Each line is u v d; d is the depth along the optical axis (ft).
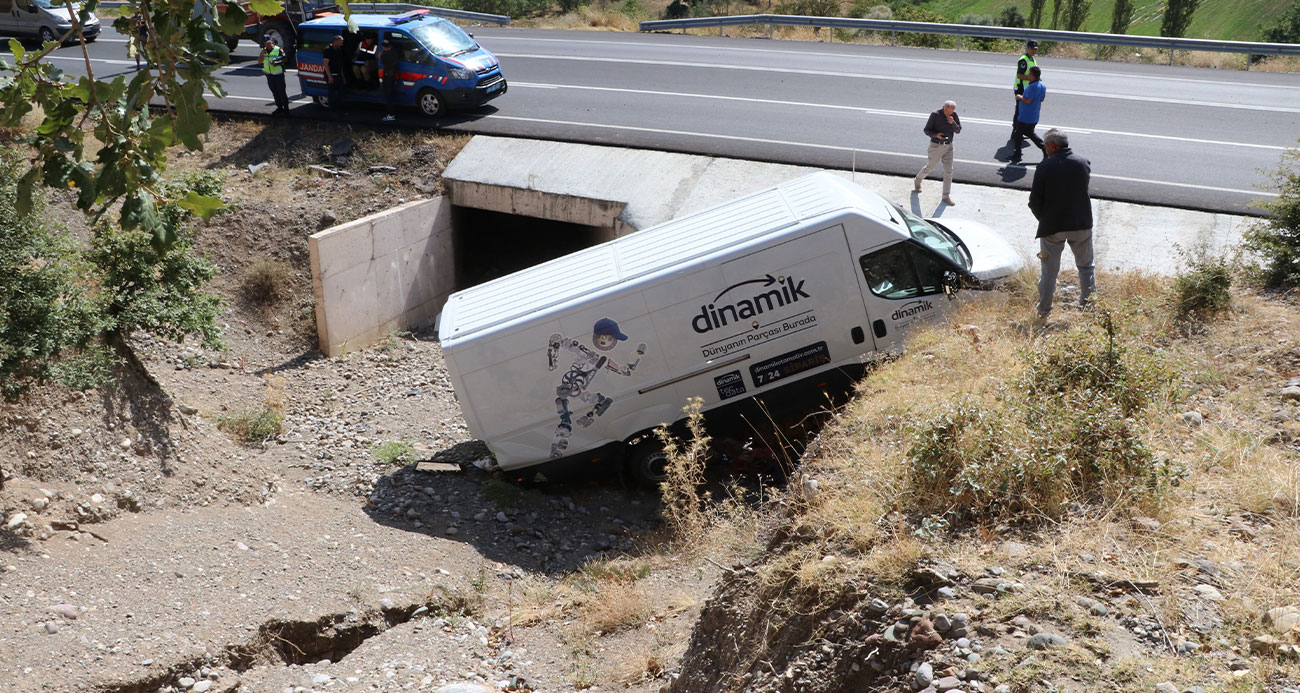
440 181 53.98
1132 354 21.33
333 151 57.00
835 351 31.55
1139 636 13.41
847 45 79.30
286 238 51.29
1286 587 14.25
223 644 21.80
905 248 31.09
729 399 32.04
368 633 24.32
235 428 38.01
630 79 67.92
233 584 24.56
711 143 52.29
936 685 13.00
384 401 42.60
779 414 32.45
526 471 33.45
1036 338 26.89
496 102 62.95
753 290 30.94
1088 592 14.51
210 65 12.07
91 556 24.30
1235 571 14.82
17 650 19.69
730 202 33.81
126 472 28.37
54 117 12.05
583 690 21.11
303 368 46.03
